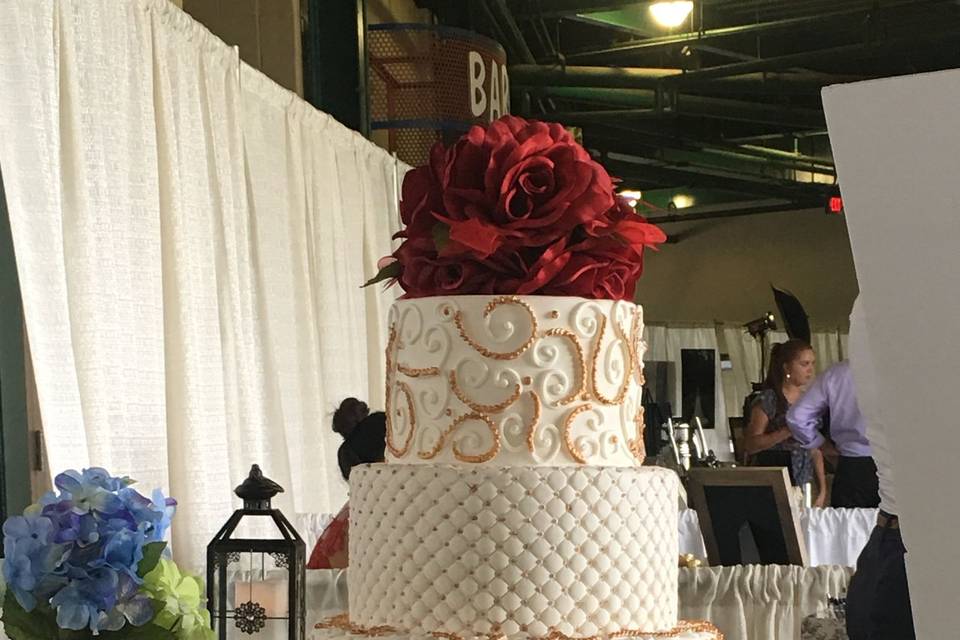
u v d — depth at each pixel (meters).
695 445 6.74
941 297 0.51
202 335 3.44
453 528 1.45
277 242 4.34
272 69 4.98
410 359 1.59
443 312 1.55
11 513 2.92
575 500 1.44
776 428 5.73
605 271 1.58
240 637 1.98
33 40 2.62
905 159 0.51
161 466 3.05
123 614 1.44
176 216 3.31
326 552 3.02
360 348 5.27
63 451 2.56
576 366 1.54
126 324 2.98
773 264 11.48
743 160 10.50
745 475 3.11
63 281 2.61
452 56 5.99
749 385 11.41
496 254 1.54
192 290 3.40
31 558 1.43
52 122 2.65
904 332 0.52
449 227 1.54
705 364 11.01
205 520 3.25
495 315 1.53
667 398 11.23
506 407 1.52
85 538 1.45
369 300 5.41
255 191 4.16
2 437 2.92
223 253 3.68
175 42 3.43
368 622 1.56
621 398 1.58
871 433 2.36
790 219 11.47
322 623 1.63
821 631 2.70
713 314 11.59
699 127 10.29
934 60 8.70
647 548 1.49
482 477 1.45
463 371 1.54
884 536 2.37
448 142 6.06
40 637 1.44
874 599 2.37
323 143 4.89
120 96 3.02
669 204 11.68
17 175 2.55
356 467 1.62
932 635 0.52
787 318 10.82
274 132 4.37
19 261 2.54
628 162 11.02
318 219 4.78
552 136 1.57
